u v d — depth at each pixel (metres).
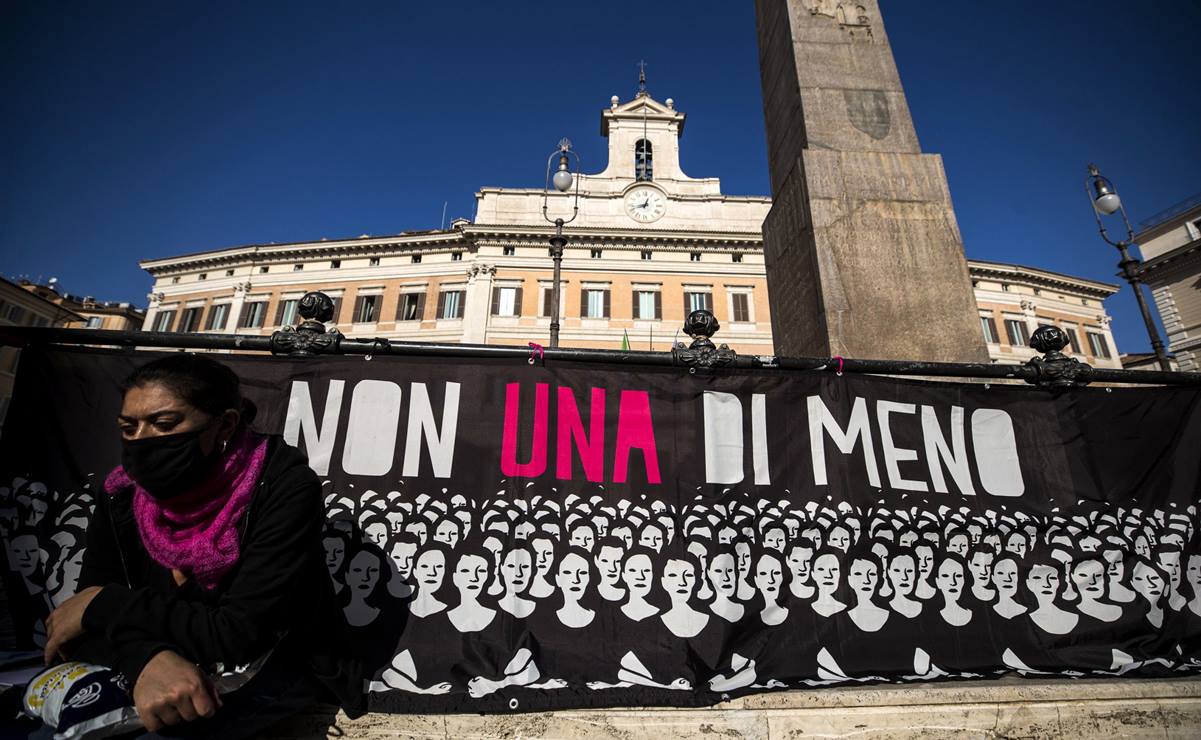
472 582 1.62
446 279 25.41
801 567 1.76
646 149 27.62
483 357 1.85
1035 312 28.08
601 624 1.61
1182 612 1.89
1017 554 1.88
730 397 1.92
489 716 1.38
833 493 1.86
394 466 1.73
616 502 1.75
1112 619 1.85
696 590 1.68
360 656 1.50
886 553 1.82
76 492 1.63
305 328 1.83
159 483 1.13
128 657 1.03
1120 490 2.01
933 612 1.77
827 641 1.67
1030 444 2.03
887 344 2.67
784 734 1.42
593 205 25.69
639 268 24.56
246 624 1.10
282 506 1.22
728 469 1.84
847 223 2.91
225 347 1.79
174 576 1.23
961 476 1.96
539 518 1.71
